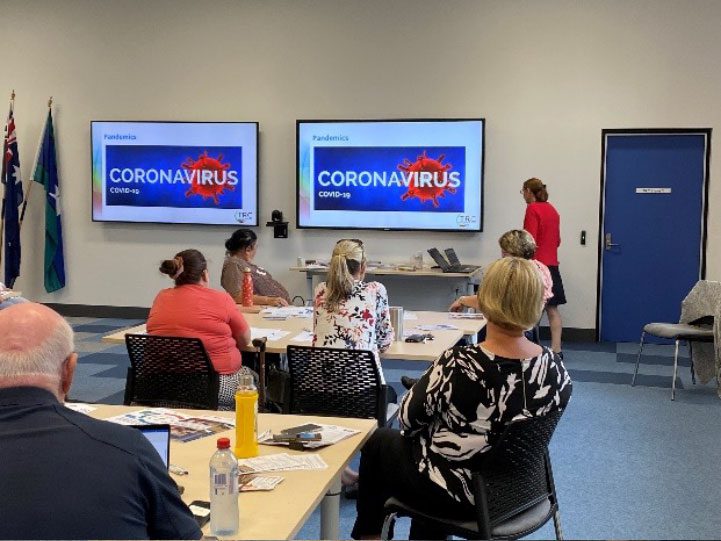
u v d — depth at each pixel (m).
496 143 8.13
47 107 9.09
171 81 8.80
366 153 8.30
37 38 9.07
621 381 6.42
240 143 8.59
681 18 7.70
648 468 4.35
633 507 3.79
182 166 8.75
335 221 8.45
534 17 7.96
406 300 8.42
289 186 8.62
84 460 1.54
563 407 2.52
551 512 2.63
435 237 8.32
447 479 2.43
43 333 1.65
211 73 8.70
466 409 2.40
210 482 1.89
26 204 9.24
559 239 7.35
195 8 8.68
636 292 8.04
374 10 8.27
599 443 4.79
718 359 5.74
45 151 9.01
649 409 5.57
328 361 3.56
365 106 8.38
